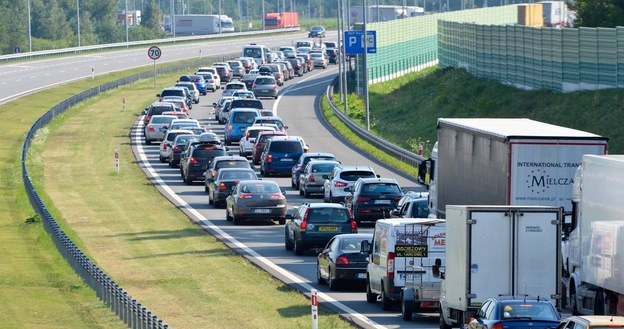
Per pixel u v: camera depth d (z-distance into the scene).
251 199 131.75
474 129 91.50
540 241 71.19
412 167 174.88
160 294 91.75
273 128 198.62
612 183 75.19
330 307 84.81
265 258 110.12
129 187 166.75
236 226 132.62
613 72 185.75
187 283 96.69
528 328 61.66
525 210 71.06
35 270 101.25
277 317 80.69
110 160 196.00
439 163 100.62
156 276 100.62
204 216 140.50
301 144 176.00
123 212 143.62
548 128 90.94
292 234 113.38
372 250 85.62
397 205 124.19
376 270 84.00
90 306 85.25
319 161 154.62
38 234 120.88
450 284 73.62
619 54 184.00
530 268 71.12
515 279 71.00
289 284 95.56
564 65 199.62
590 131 178.50
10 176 166.75
